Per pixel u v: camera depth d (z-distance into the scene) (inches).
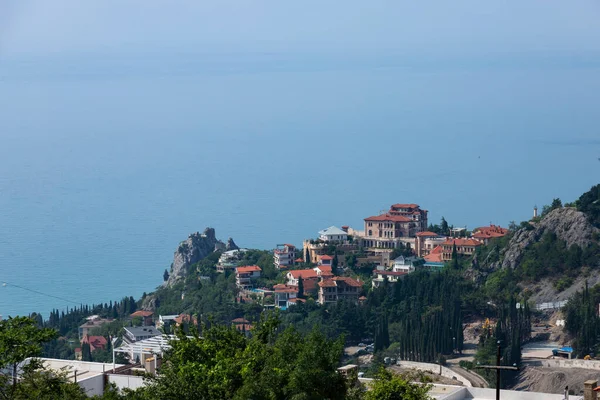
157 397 4468.5
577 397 4997.5
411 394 4569.4
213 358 4606.3
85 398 4768.7
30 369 4574.3
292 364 4441.4
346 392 4451.3
